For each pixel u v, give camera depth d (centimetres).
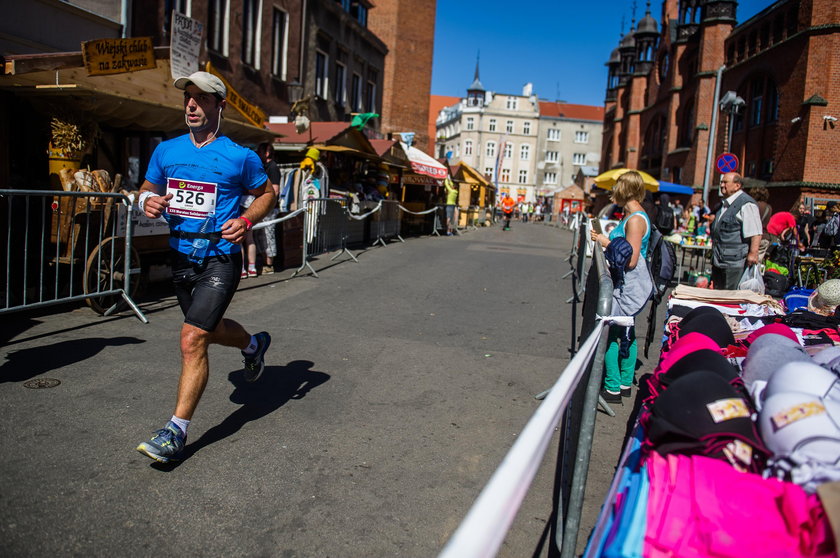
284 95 1967
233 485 297
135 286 646
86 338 526
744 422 197
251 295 775
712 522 161
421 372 501
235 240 310
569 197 6350
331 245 1258
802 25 2298
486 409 427
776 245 1162
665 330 421
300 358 517
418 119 3328
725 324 346
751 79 2731
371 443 358
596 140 9056
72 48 1019
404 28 3203
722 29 3030
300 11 2020
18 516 256
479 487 314
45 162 693
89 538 245
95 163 813
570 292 978
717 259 640
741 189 629
